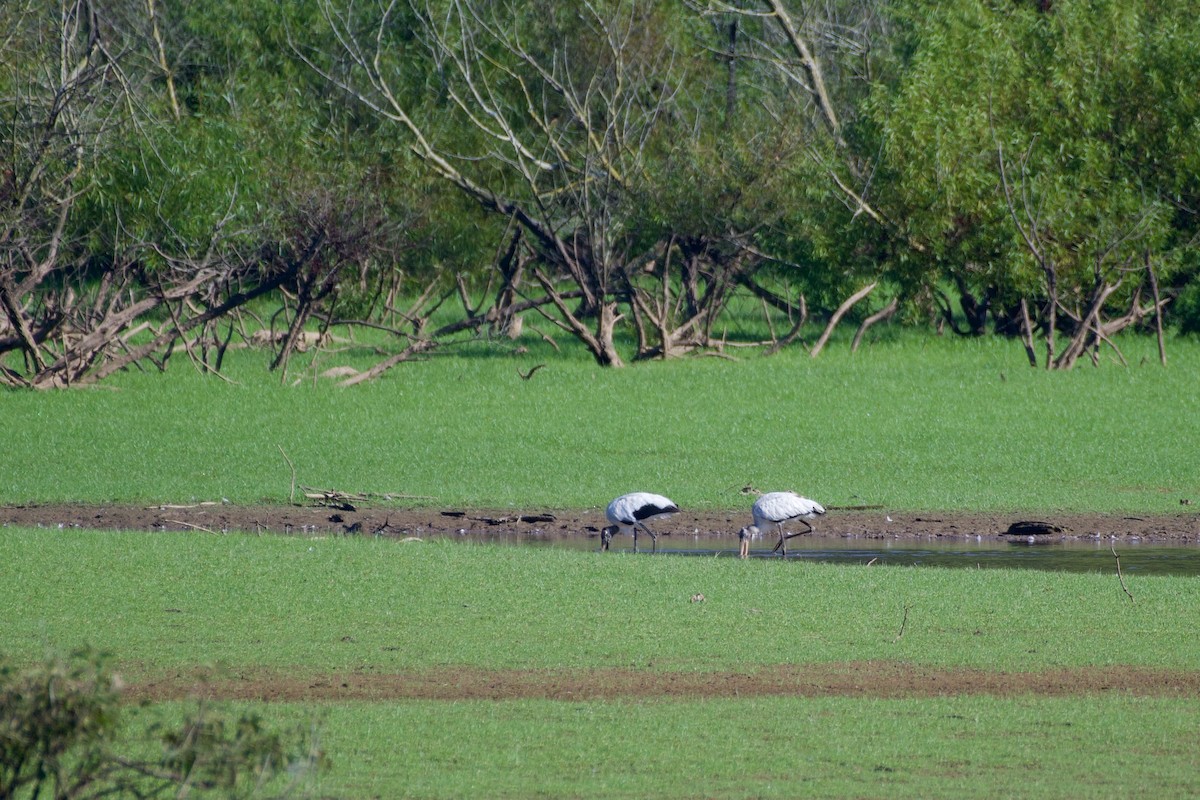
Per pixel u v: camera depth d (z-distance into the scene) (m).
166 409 25.53
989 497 19.61
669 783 7.94
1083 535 17.59
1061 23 35.12
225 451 22.23
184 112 33.25
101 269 33.44
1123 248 32.50
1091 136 34.81
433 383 28.83
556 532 17.89
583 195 34.38
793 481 20.62
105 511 18.69
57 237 27.59
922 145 33.97
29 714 6.00
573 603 12.48
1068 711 9.36
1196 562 15.69
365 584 13.12
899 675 10.31
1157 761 8.30
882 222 35.12
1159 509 18.92
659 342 34.38
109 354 30.73
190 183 28.88
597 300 34.16
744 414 25.27
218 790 7.38
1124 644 11.16
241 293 30.17
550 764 8.27
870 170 35.41
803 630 11.59
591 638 11.30
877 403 26.31
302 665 10.52
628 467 21.45
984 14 35.41
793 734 8.84
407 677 10.23
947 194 33.50
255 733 6.34
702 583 13.32
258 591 12.80
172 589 12.84
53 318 28.88
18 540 15.10
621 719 9.16
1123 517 18.50
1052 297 30.94
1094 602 12.59
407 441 23.08
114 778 7.00
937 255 34.38
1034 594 12.91
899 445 22.86
